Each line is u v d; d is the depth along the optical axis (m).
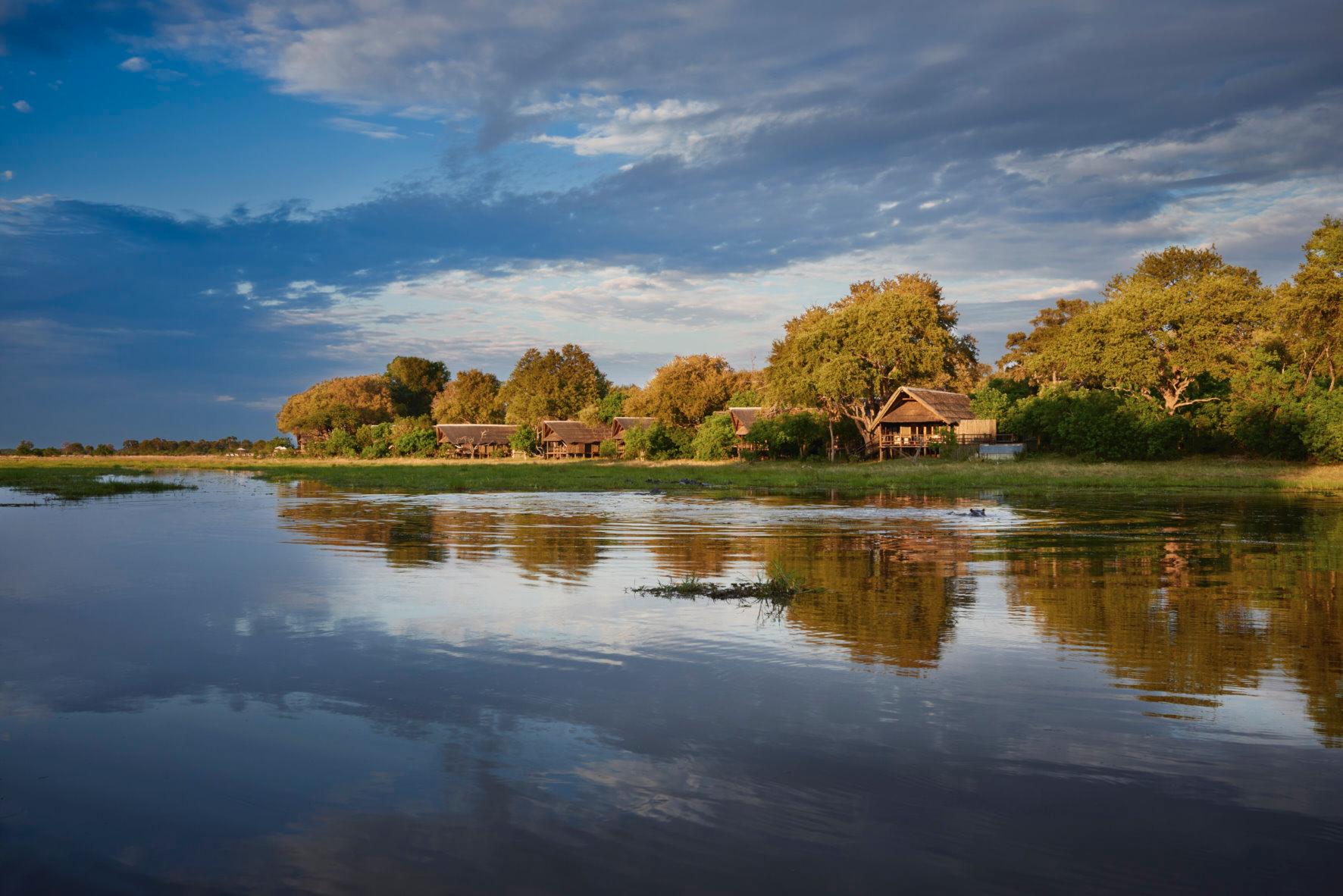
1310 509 29.25
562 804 5.68
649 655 9.35
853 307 71.44
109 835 5.32
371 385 149.75
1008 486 43.69
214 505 31.86
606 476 54.44
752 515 27.80
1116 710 7.48
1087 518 26.20
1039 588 13.62
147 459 97.88
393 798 5.78
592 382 128.50
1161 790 5.88
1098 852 5.06
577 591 13.38
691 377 96.50
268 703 7.77
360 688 8.17
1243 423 53.38
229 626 10.83
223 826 5.42
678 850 5.08
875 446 69.62
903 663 9.05
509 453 103.62
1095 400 57.53
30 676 8.61
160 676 8.59
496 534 21.73
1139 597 12.79
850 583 14.15
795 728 7.03
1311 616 11.41
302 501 34.16
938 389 76.25
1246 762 6.36
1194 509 29.08
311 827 5.40
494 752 6.56
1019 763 6.34
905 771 6.19
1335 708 7.55
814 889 4.66
